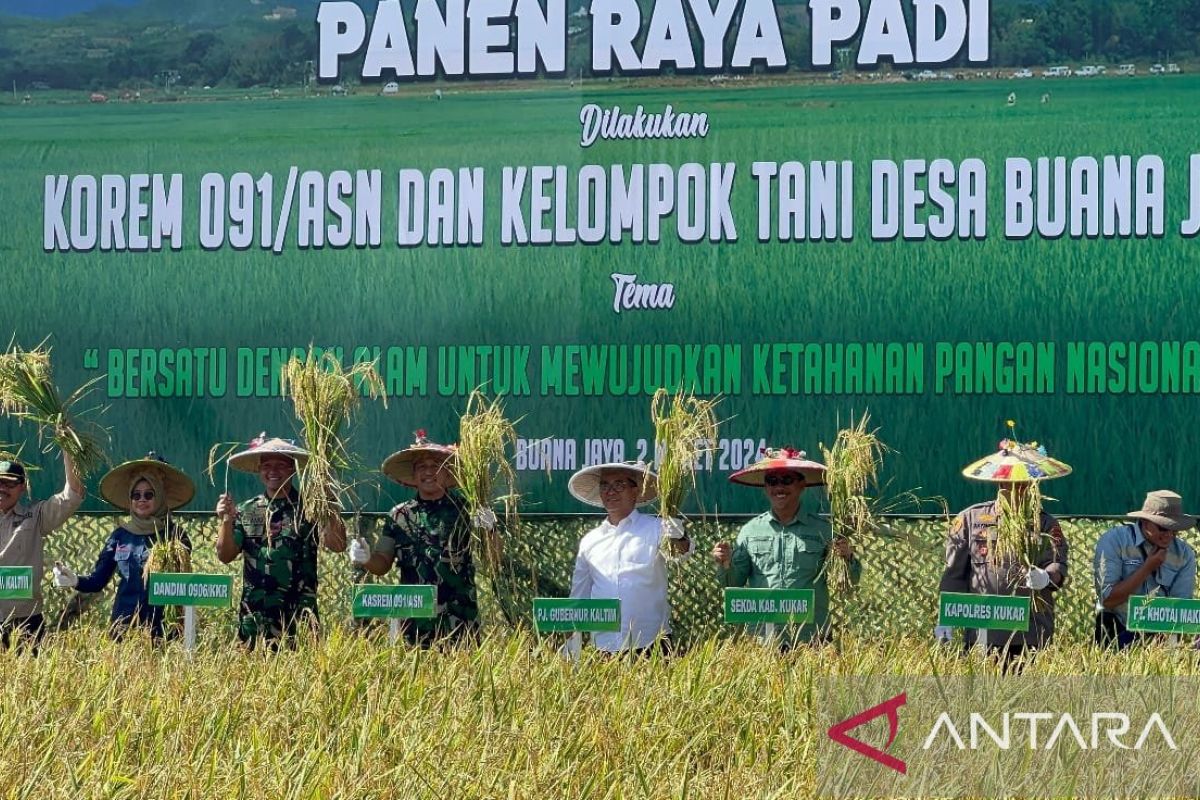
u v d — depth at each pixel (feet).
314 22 48.52
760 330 46.39
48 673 32.63
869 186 46.16
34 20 50.16
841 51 46.39
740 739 29.73
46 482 48.03
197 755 27.53
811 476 42.93
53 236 49.19
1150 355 45.01
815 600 41.04
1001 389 45.44
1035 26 45.73
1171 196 45.09
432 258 47.80
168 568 41.55
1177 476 44.73
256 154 48.62
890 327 45.93
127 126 49.08
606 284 47.06
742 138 46.75
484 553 41.91
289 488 41.60
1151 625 38.50
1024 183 45.65
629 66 47.21
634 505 42.09
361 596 38.88
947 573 40.01
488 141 47.70
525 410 47.16
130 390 48.75
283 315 48.32
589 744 28.30
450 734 28.78
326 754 27.14
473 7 47.88
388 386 47.73
